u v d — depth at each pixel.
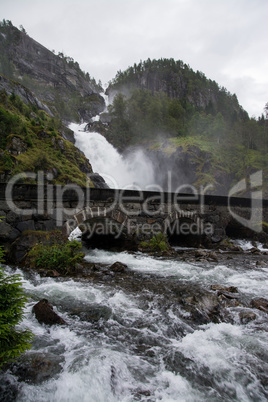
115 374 4.56
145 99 115.31
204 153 75.94
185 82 163.50
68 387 4.27
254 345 5.57
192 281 10.05
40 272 10.15
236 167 75.31
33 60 151.62
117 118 101.56
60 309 7.09
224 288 8.98
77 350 5.23
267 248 20.19
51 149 48.47
